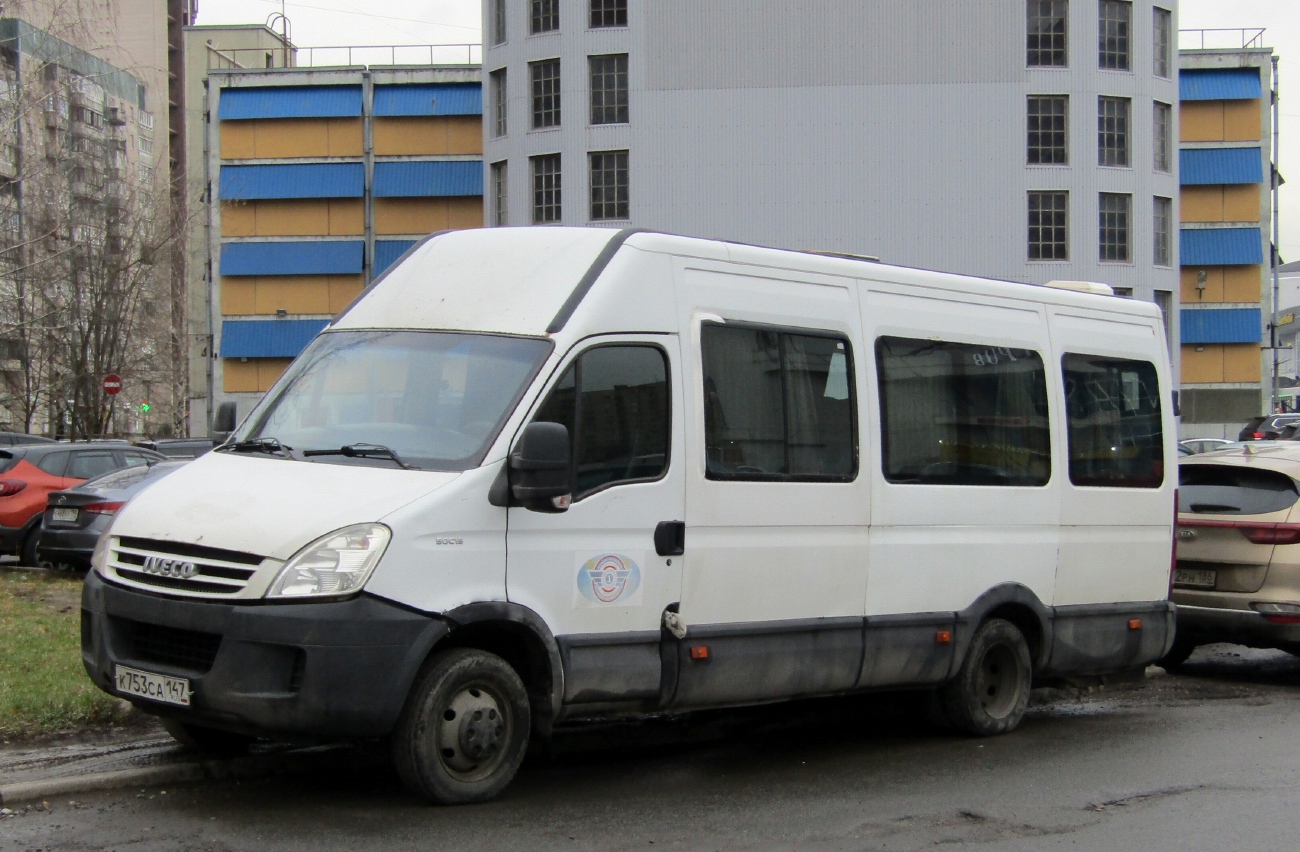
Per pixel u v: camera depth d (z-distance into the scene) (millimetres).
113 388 36562
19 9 19812
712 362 7730
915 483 8734
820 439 8234
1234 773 8141
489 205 52188
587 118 48719
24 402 35719
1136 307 10641
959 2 47750
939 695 9180
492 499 6684
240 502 6648
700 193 47938
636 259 7500
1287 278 117062
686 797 7305
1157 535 10438
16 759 7398
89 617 6914
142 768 7152
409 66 57750
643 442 7348
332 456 7023
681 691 7441
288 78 58156
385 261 57438
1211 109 56094
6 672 9031
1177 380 51406
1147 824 6891
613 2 48406
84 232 34781
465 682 6691
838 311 8461
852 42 47719
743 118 47875
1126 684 11578
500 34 51844
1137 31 49438
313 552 6281
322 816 6570
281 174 57531
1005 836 6617
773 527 7898
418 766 6555
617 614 7184
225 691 6270
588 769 7992
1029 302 9766
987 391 9320
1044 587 9570
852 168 47719
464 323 7391
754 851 6254
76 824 6332
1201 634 11688
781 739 9211
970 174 47688
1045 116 48625
